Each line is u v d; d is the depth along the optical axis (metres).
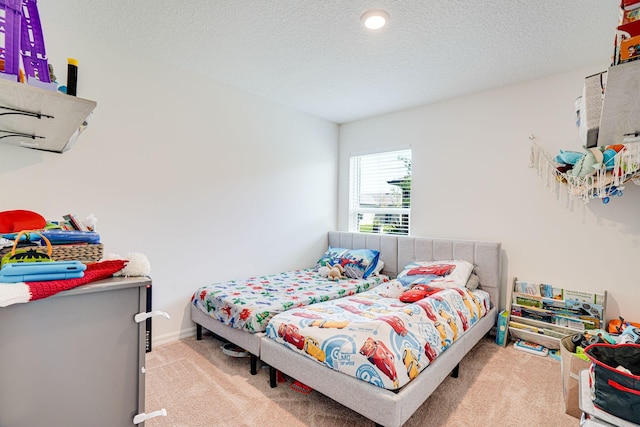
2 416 0.87
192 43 2.27
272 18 1.96
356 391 1.49
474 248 2.94
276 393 1.93
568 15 1.86
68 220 1.71
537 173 2.75
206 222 2.88
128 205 2.40
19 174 1.94
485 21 1.94
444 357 1.83
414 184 3.53
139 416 1.09
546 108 2.71
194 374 2.13
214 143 2.92
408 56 2.40
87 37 2.17
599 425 1.09
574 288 2.58
